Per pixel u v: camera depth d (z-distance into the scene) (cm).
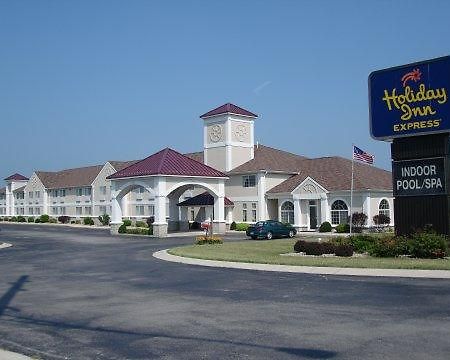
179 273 2014
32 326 1133
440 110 2356
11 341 1009
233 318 1146
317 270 1958
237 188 6028
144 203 7669
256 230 4369
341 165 5422
